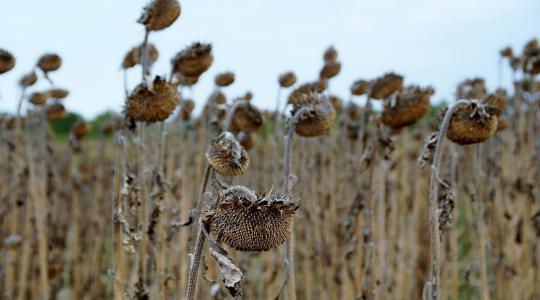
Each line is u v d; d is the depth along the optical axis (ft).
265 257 14.73
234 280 9.17
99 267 17.87
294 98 11.34
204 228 9.32
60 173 20.29
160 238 11.59
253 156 17.74
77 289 17.11
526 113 15.05
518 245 14.14
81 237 19.40
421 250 16.37
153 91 10.57
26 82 13.33
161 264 11.59
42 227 14.60
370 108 12.59
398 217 16.20
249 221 9.25
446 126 10.03
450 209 10.29
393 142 12.07
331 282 14.80
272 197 9.50
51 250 15.58
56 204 17.70
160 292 11.57
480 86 13.92
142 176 11.21
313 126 11.08
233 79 13.23
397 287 14.79
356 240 12.74
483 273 11.74
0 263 16.02
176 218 12.87
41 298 15.49
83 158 20.98
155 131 12.23
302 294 16.78
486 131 10.16
